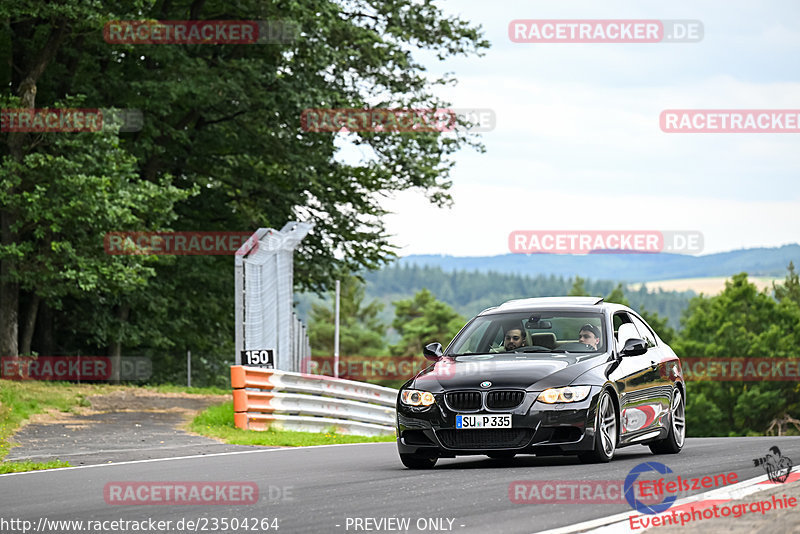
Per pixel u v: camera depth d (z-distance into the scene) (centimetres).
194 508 2362
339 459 3816
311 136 10738
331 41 10288
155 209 8919
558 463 3281
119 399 7281
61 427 5328
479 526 1983
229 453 4172
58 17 8538
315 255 11531
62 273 8556
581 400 3112
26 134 8794
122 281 8650
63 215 8319
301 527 2034
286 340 7225
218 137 11000
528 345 3509
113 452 4162
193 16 10562
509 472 2941
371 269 11788
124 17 8781
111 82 9825
